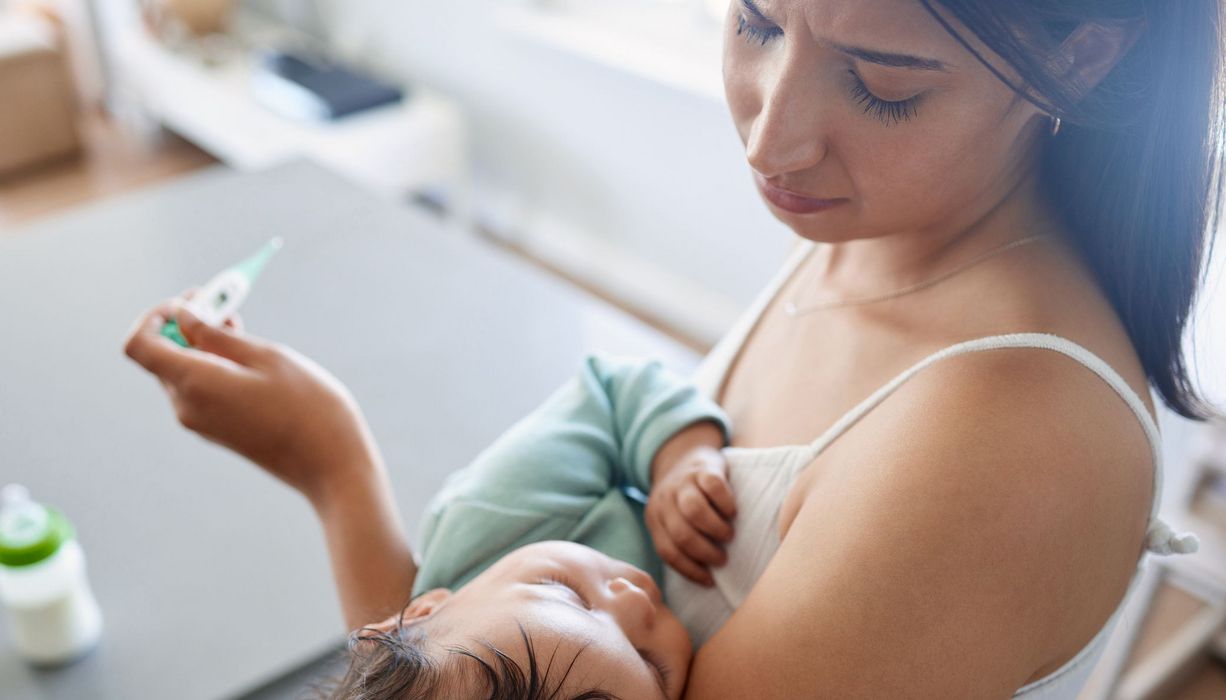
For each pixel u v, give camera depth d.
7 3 3.99
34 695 1.06
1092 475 0.54
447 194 3.37
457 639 0.60
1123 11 0.48
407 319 1.50
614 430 0.80
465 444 1.30
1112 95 0.52
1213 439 1.58
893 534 0.54
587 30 2.83
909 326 0.64
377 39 3.47
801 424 0.68
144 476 1.28
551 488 0.75
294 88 3.09
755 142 0.55
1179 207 0.56
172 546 1.20
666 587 0.71
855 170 0.55
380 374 1.40
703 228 2.76
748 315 0.82
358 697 0.60
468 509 0.75
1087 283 0.60
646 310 2.99
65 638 1.07
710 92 2.53
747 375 0.78
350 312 1.51
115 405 1.38
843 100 0.53
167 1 3.52
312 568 1.18
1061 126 0.59
